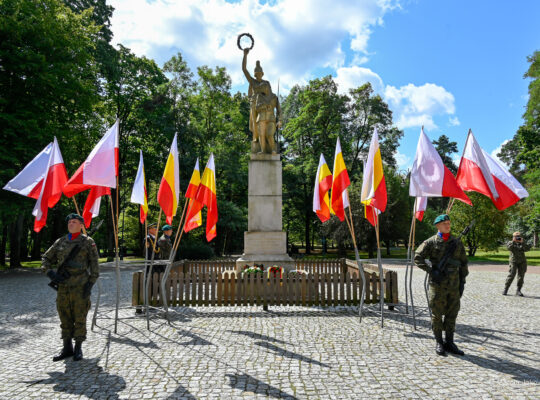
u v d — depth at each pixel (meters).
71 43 19.42
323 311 7.93
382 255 39.25
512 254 10.25
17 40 17.03
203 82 31.05
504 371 4.43
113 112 29.94
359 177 32.06
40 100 17.94
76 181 5.77
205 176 8.08
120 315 7.73
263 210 11.25
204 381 4.14
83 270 5.04
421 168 6.31
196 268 12.77
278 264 10.73
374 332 6.23
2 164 16.42
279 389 3.91
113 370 4.50
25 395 3.79
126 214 39.16
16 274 17.64
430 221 43.75
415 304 8.85
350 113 35.41
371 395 3.76
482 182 6.23
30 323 7.14
